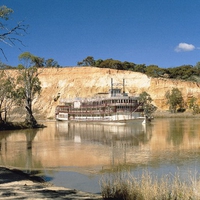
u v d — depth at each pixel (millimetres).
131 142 44000
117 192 15836
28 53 82562
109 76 157125
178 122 91688
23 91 82625
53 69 167875
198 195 14109
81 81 159375
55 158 31453
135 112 93062
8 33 22172
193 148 35875
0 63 78000
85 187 20141
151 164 26828
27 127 80438
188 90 148375
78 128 79625
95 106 102438
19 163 29203
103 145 41281
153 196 14555
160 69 186625
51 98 156625
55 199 15312
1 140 51062
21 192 16844
